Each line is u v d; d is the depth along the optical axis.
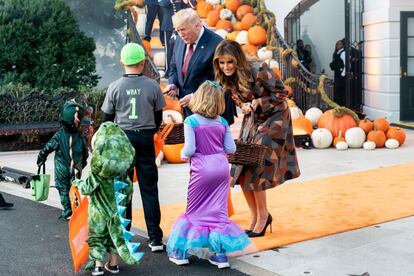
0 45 14.27
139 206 7.79
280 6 17.20
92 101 13.09
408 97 14.43
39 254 6.00
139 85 5.91
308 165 10.15
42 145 12.34
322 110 13.55
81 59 14.95
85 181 5.25
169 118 10.98
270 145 6.25
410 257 5.72
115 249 5.38
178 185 8.91
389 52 14.30
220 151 5.62
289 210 7.38
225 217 5.56
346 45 14.20
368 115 15.24
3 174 8.66
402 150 11.48
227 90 6.28
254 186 6.23
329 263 5.60
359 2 15.41
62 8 15.02
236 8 16.00
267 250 5.99
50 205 7.84
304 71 13.81
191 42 6.43
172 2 13.46
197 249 5.78
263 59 14.12
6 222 7.06
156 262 5.75
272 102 6.25
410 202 7.63
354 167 9.91
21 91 12.96
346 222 6.83
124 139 5.30
